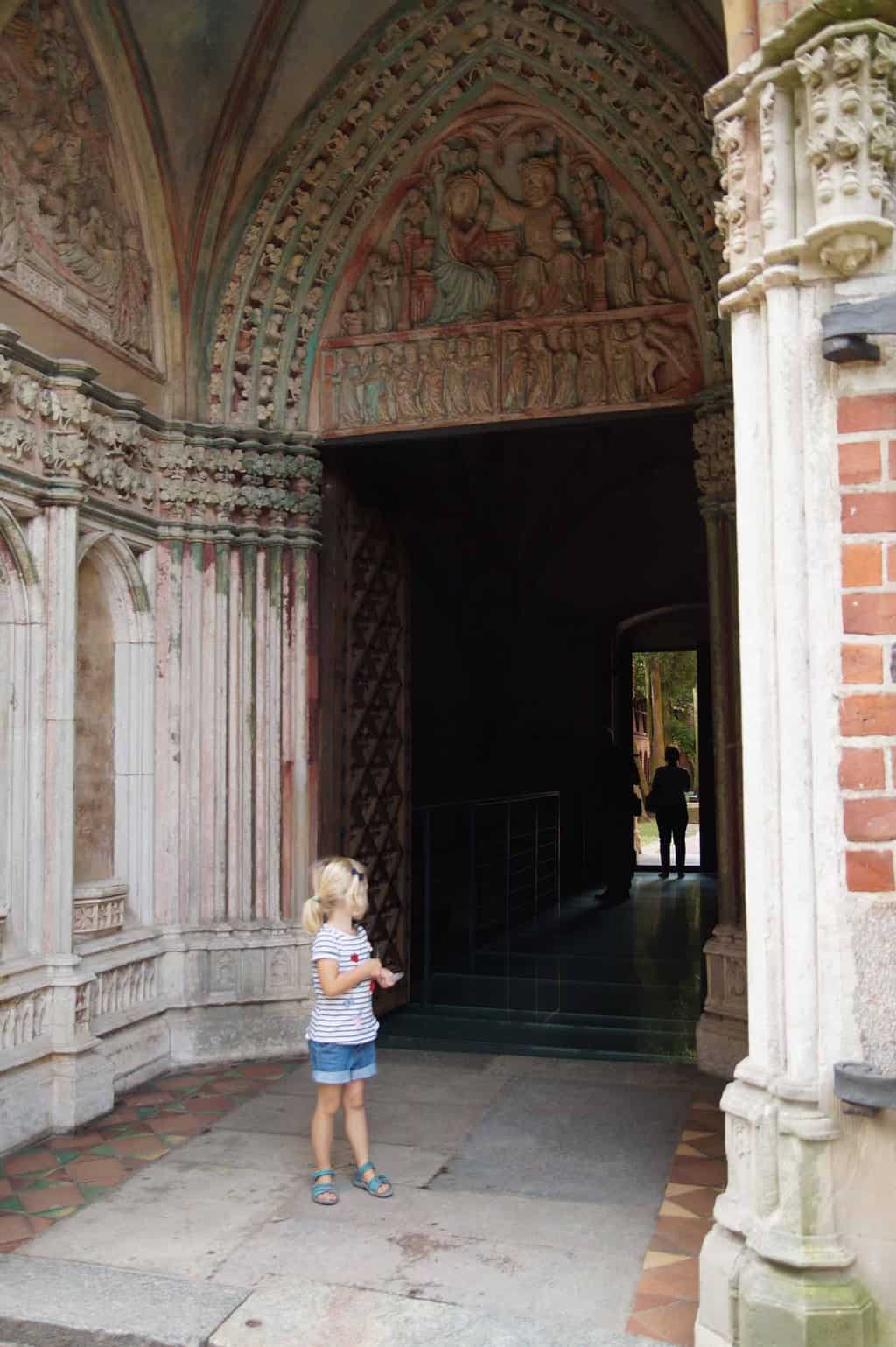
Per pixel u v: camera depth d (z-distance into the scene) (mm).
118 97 6191
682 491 12906
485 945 10883
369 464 7895
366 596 7793
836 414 3287
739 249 3490
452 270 6984
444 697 11750
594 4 6160
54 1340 3529
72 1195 4586
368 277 7125
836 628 3266
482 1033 7293
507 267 6895
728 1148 3385
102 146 6164
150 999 6395
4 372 5148
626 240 6656
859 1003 3193
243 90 6461
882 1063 3170
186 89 6402
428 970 9055
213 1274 3871
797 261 3340
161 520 6691
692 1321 3547
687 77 6086
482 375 6852
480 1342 3422
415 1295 3717
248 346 6949
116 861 6367
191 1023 6523
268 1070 6391
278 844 6898
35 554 5555
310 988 6750
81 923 5902
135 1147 5152
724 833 6375
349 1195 4570
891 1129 3168
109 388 6219
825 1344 3033
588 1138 5246
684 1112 5625
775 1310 3074
